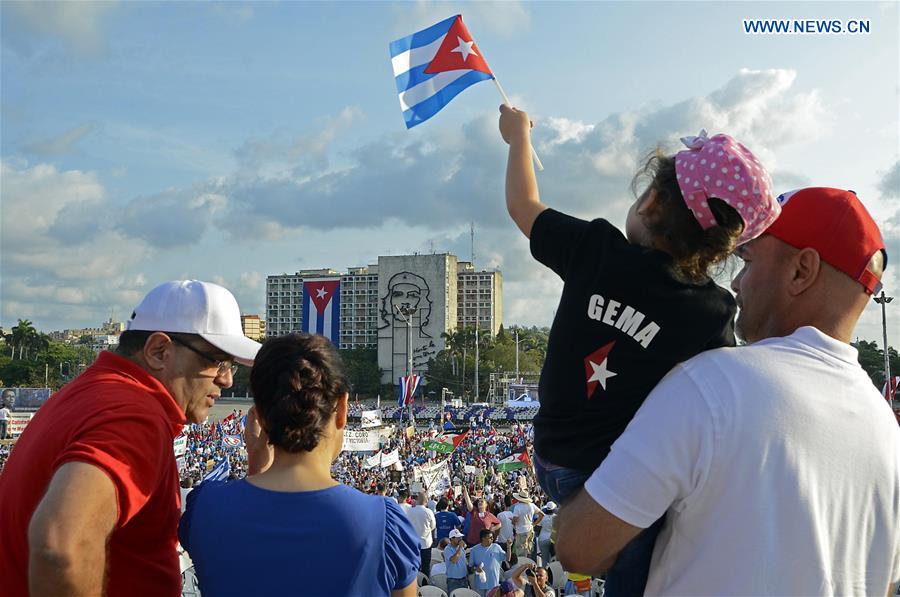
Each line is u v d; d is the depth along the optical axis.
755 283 2.44
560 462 2.35
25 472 2.46
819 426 2.08
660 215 2.32
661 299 2.21
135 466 2.37
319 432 2.68
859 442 2.13
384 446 42.59
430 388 171.88
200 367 3.02
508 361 164.62
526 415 106.62
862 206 2.40
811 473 2.04
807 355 2.21
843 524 2.09
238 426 62.75
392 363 192.88
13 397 74.88
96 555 2.21
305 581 2.49
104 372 2.78
